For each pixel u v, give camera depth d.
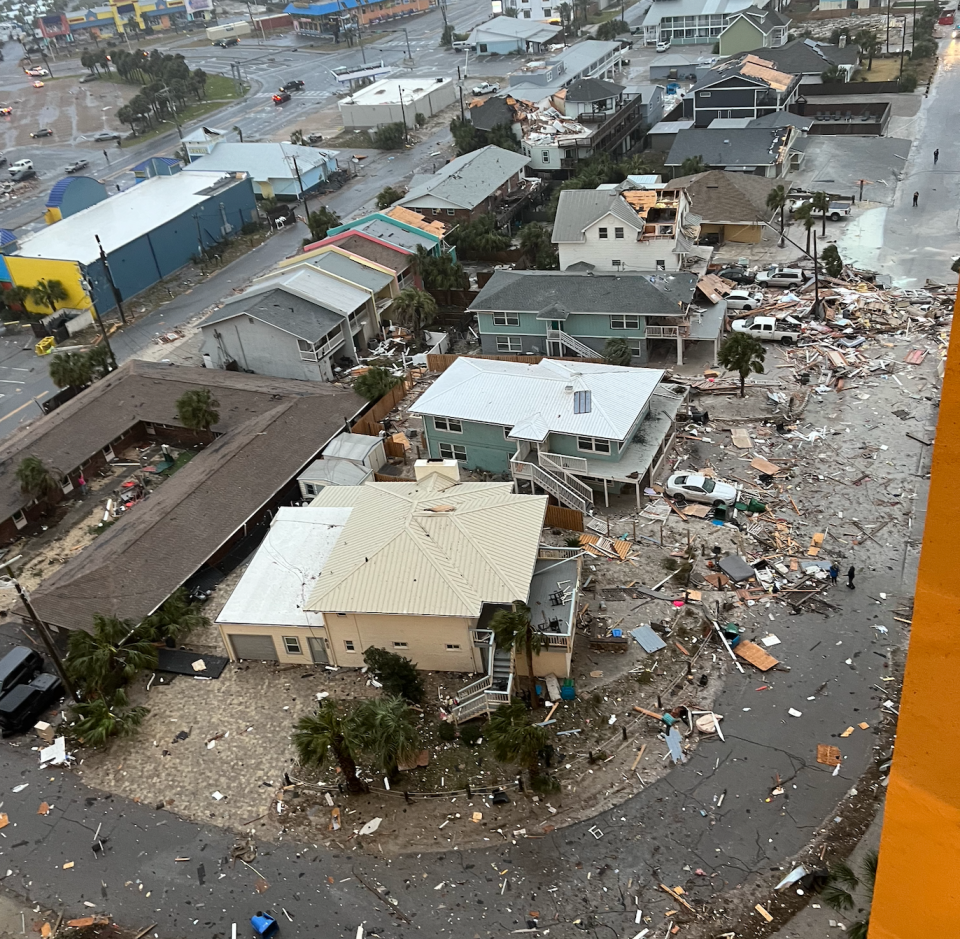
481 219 75.12
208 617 38.53
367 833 28.62
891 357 51.12
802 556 37.81
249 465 45.22
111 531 42.47
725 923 24.88
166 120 132.62
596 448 42.12
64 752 32.88
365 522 36.88
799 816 27.55
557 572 35.50
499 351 57.97
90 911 27.20
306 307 58.53
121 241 76.12
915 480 41.19
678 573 37.56
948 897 7.92
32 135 134.50
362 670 35.09
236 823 29.53
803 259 65.12
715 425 47.28
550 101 96.88
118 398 54.03
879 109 89.56
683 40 136.88
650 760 30.00
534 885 26.45
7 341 71.38
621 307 52.69
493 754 30.23
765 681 32.47
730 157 79.00
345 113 115.69
